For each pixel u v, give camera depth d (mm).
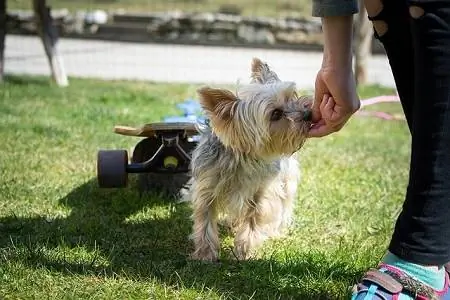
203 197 1666
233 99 1630
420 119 1235
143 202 1955
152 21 6320
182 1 8188
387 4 1313
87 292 1448
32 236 1701
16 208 1877
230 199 1662
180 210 1915
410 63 1338
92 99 3605
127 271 1530
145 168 1850
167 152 1842
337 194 2104
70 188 2045
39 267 1531
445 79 1213
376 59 6227
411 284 1285
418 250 1262
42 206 1901
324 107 1360
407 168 2482
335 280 1528
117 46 5879
